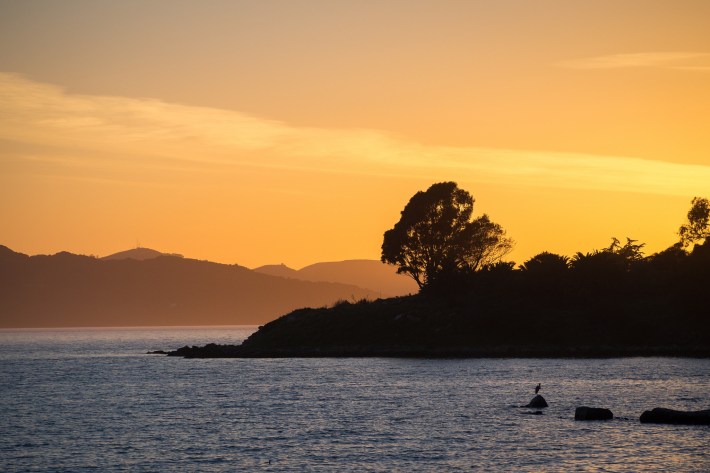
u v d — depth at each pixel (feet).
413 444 655.76
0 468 594.65
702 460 588.50
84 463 606.55
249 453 631.56
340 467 583.58
